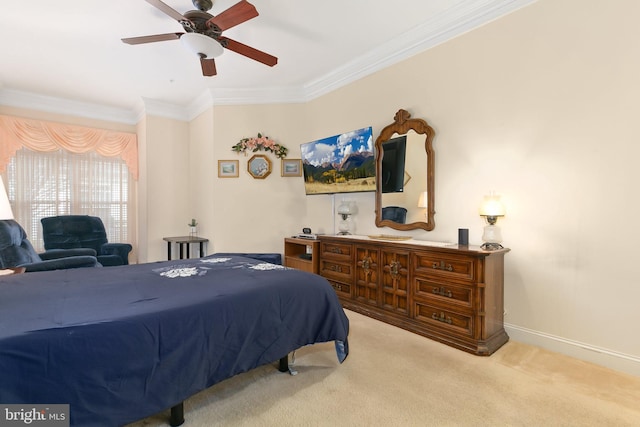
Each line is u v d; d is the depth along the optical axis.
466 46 2.77
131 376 1.25
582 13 2.18
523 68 2.45
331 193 3.88
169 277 1.95
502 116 2.57
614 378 1.97
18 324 1.19
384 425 1.53
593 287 2.17
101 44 3.20
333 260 3.53
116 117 5.11
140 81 4.12
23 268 2.48
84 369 1.15
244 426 1.52
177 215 5.12
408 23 2.94
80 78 4.00
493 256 2.41
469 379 1.95
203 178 4.80
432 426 1.52
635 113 2.01
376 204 3.49
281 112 4.46
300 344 1.91
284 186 4.45
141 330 1.29
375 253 3.09
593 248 2.17
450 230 2.91
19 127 4.26
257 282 1.85
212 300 1.56
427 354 2.30
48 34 3.01
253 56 2.71
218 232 4.50
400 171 3.25
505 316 2.58
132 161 5.15
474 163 2.74
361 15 2.80
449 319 2.51
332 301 2.06
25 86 4.21
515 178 2.51
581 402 1.72
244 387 1.86
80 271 2.11
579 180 2.22
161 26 2.89
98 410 1.17
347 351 2.11
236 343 1.59
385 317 2.95
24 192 4.37
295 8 2.68
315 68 3.84
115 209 5.06
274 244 4.46
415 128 3.09
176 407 1.50
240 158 4.49
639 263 2.01
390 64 3.37
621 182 2.06
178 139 5.13
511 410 1.65
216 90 4.41
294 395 1.78
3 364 1.03
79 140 4.69
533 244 2.43
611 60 2.08
